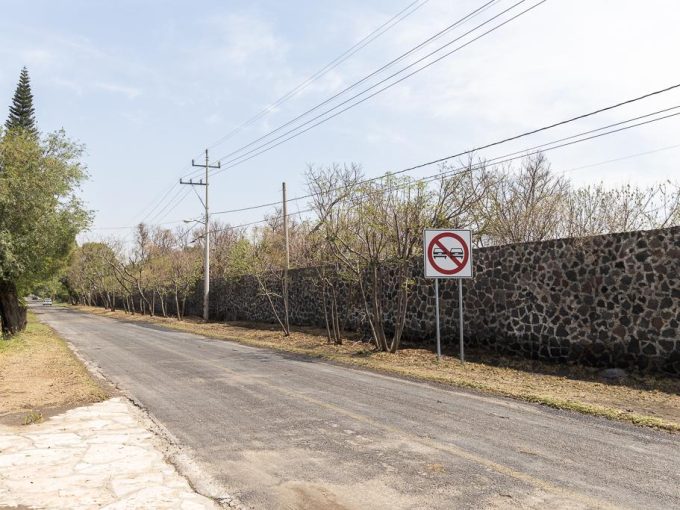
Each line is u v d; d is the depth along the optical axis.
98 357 14.76
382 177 13.67
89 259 69.00
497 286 13.66
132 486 4.63
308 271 24.03
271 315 28.08
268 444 5.94
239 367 12.30
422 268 16.33
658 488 4.53
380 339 14.76
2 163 20.92
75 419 7.19
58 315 52.44
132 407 7.97
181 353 15.59
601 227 17.28
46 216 21.55
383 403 8.08
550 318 12.16
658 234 10.07
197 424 6.88
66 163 22.91
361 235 15.32
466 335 14.54
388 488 4.55
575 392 8.89
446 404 7.98
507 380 10.15
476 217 14.34
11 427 6.74
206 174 36.00
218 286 36.56
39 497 4.36
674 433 6.28
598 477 4.80
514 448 5.70
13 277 22.09
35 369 12.03
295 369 11.87
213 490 4.54
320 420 7.04
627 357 10.50
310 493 4.46
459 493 4.43
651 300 10.13
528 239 20.42
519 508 4.11
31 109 47.47
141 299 53.56
